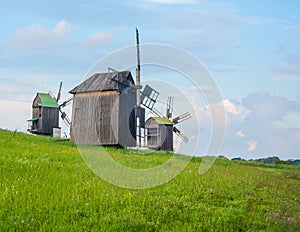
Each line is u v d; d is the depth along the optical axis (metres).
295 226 15.61
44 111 64.62
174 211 15.96
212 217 15.84
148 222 14.46
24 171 19.92
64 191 16.66
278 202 19.72
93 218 14.19
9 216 13.28
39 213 13.77
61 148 31.23
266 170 34.97
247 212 17.23
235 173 27.97
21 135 37.31
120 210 15.32
